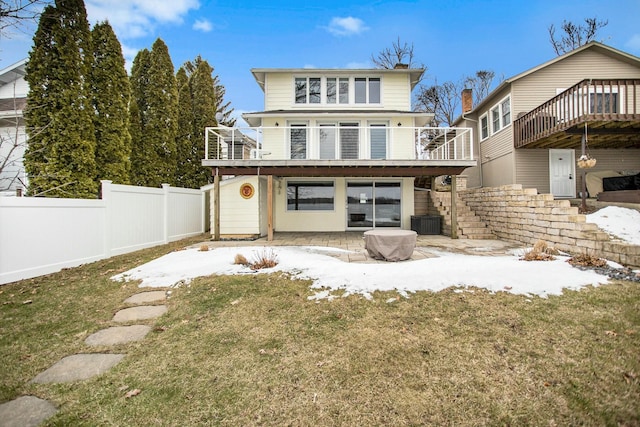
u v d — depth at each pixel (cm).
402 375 281
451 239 1061
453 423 225
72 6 881
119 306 471
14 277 592
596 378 266
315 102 1434
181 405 251
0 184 1195
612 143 1180
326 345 337
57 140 838
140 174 1299
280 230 1355
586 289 453
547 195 828
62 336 379
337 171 1098
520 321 371
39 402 259
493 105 1448
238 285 527
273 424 229
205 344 349
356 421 229
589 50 1260
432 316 394
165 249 902
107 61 1016
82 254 725
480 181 1584
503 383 265
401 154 1325
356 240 1068
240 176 1154
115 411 246
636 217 790
